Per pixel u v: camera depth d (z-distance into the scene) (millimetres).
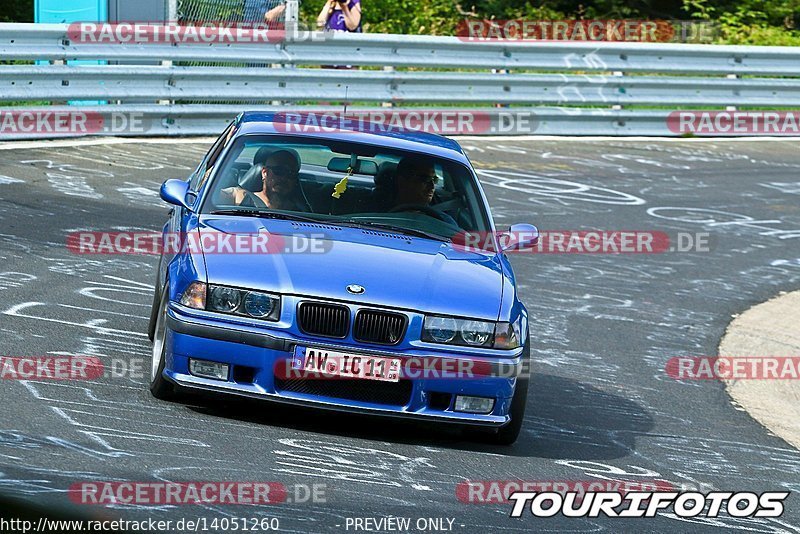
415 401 14680
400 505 12398
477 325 14977
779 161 46438
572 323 24531
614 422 17984
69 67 34844
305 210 16969
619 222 34531
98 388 15508
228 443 13812
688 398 20156
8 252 23438
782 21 70562
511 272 16750
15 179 30031
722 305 27734
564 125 45969
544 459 15375
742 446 17516
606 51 46281
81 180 30891
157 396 15398
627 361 22188
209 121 38500
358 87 41312
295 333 14469
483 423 14961
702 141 48719
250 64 39750
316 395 14539
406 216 17219
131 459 12695
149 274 23547
